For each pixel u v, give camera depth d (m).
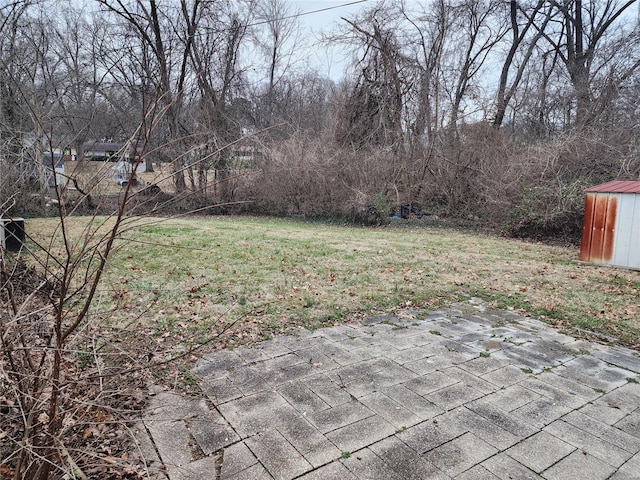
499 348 3.79
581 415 2.73
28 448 1.47
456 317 4.64
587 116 12.81
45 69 11.80
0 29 8.96
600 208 7.45
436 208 14.48
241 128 16.17
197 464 2.21
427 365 3.41
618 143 11.02
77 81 12.86
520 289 5.79
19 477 1.64
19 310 1.64
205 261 7.04
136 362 2.13
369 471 2.17
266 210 15.29
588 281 6.31
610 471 2.20
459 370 3.34
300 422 2.59
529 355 3.66
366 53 15.55
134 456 2.21
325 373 3.24
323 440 2.42
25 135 6.76
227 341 3.80
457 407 2.79
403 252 8.42
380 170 14.09
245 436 2.45
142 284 5.48
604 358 3.63
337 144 15.13
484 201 13.03
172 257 7.23
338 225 13.45
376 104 15.76
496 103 13.94
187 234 9.86
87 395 1.85
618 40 15.59
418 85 14.80
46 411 1.75
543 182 10.91
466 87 15.12
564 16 19.02
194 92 15.00
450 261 7.62
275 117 18.83
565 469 2.21
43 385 1.72
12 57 8.38
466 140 13.88
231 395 2.89
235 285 5.61
